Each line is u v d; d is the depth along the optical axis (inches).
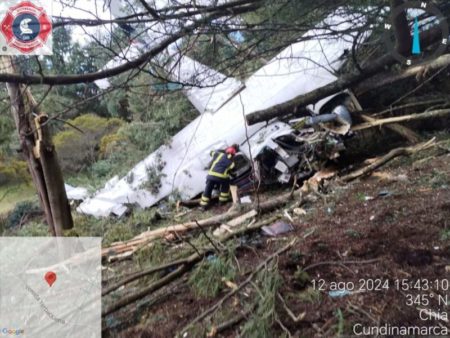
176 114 301.6
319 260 131.6
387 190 191.2
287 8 135.9
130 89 138.6
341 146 257.1
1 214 321.7
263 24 134.5
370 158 268.5
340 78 229.8
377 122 270.5
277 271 116.6
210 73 148.9
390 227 144.6
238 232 168.7
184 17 118.5
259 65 194.9
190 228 201.3
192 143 322.3
